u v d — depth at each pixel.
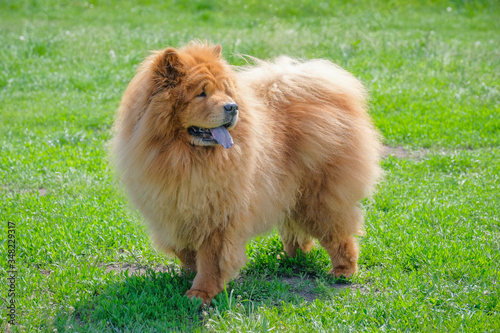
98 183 7.00
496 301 4.23
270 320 4.05
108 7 21.06
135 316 4.15
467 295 4.34
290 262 5.24
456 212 5.99
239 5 21.02
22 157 7.76
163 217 4.29
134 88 4.23
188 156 4.04
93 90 11.80
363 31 16.91
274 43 14.48
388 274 4.83
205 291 4.38
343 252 4.98
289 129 4.73
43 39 14.83
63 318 4.10
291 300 4.52
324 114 4.78
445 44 14.62
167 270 5.09
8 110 10.25
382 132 9.09
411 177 7.25
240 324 3.99
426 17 20.06
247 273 5.07
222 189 4.15
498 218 5.85
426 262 4.95
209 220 4.24
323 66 5.20
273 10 20.50
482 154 7.89
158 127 4.02
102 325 4.00
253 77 5.03
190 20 19.25
